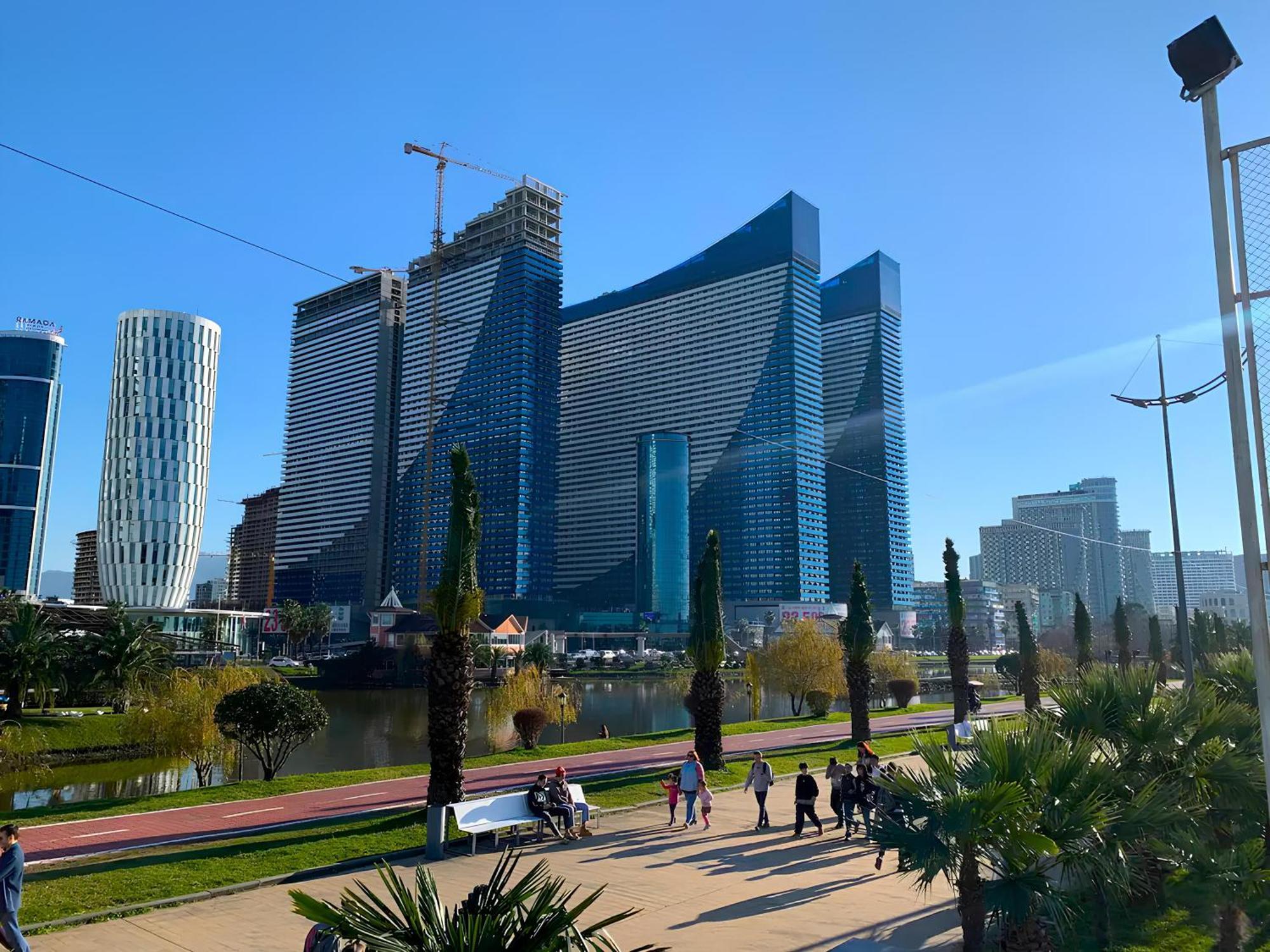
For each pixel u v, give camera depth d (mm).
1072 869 10531
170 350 155000
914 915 12328
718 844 17516
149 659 67250
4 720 56438
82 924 12367
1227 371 6863
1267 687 6355
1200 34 6988
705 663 29625
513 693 53750
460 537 20828
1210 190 7047
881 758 32125
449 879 14672
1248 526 6609
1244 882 10602
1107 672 14172
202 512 156125
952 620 42125
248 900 13602
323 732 70938
